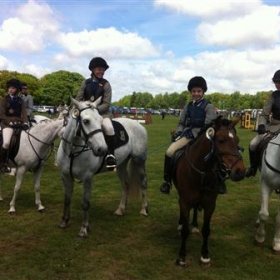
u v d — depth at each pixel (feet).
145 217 22.65
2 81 262.67
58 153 19.48
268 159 17.40
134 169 23.02
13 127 22.48
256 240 18.54
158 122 142.10
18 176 22.44
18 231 19.65
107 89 20.67
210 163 14.78
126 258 16.57
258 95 364.99
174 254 17.11
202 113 17.42
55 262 15.94
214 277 15.03
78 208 24.17
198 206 16.02
